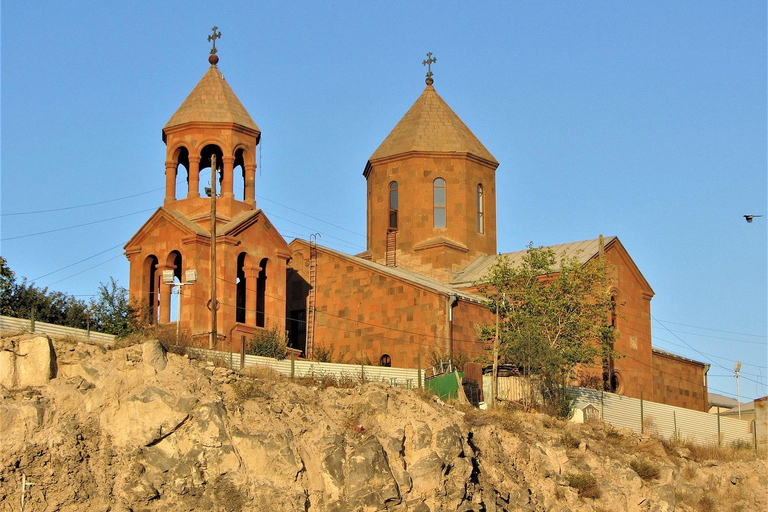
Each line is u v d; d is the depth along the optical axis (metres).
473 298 51.28
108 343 33.84
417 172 58.19
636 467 42.59
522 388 45.97
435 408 37.84
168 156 49.31
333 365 41.91
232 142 49.22
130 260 48.75
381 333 50.81
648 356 57.66
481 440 38.38
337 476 33.00
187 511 30.62
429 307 49.72
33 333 32.34
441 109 60.31
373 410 35.69
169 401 31.80
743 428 54.81
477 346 50.31
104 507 29.91
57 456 29.98
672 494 41.66
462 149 58.59
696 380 62.25
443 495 34.22
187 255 46.91
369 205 60.25
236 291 47.56
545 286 49.84
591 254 55.44
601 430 45.03
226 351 41.91
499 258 51.22
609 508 39.84
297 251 54.50
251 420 32.97
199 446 31.53
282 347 46.50
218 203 48.69
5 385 30.92
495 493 36.38
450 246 56.94
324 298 52.97
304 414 34.41
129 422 31.41
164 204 49.19
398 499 33.22
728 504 44.03
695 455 47.62
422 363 49.16
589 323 48.88
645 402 50.91
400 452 34.59
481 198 59.34
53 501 29.47
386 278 51.34
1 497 28.89
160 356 33.22
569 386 48.41
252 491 31.39
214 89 50.12
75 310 40.97
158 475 30.86
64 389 31.33
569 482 39.78
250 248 48.31
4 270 40.25
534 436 40.97
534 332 46.50
